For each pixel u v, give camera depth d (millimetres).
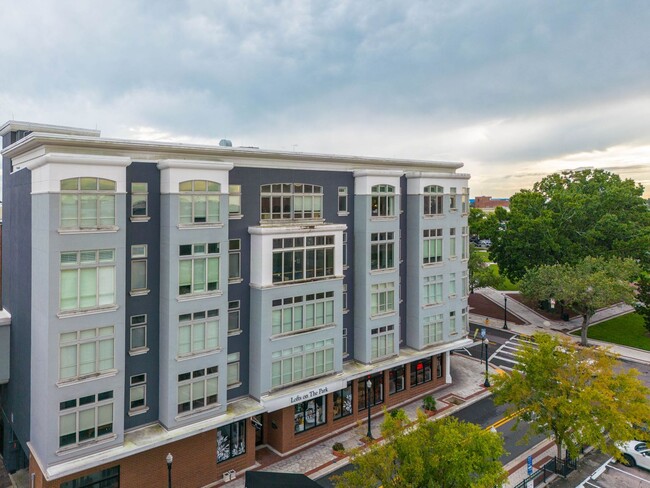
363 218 31375
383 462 18203
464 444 18641
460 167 38250
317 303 28719
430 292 35500
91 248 20422
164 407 23234
